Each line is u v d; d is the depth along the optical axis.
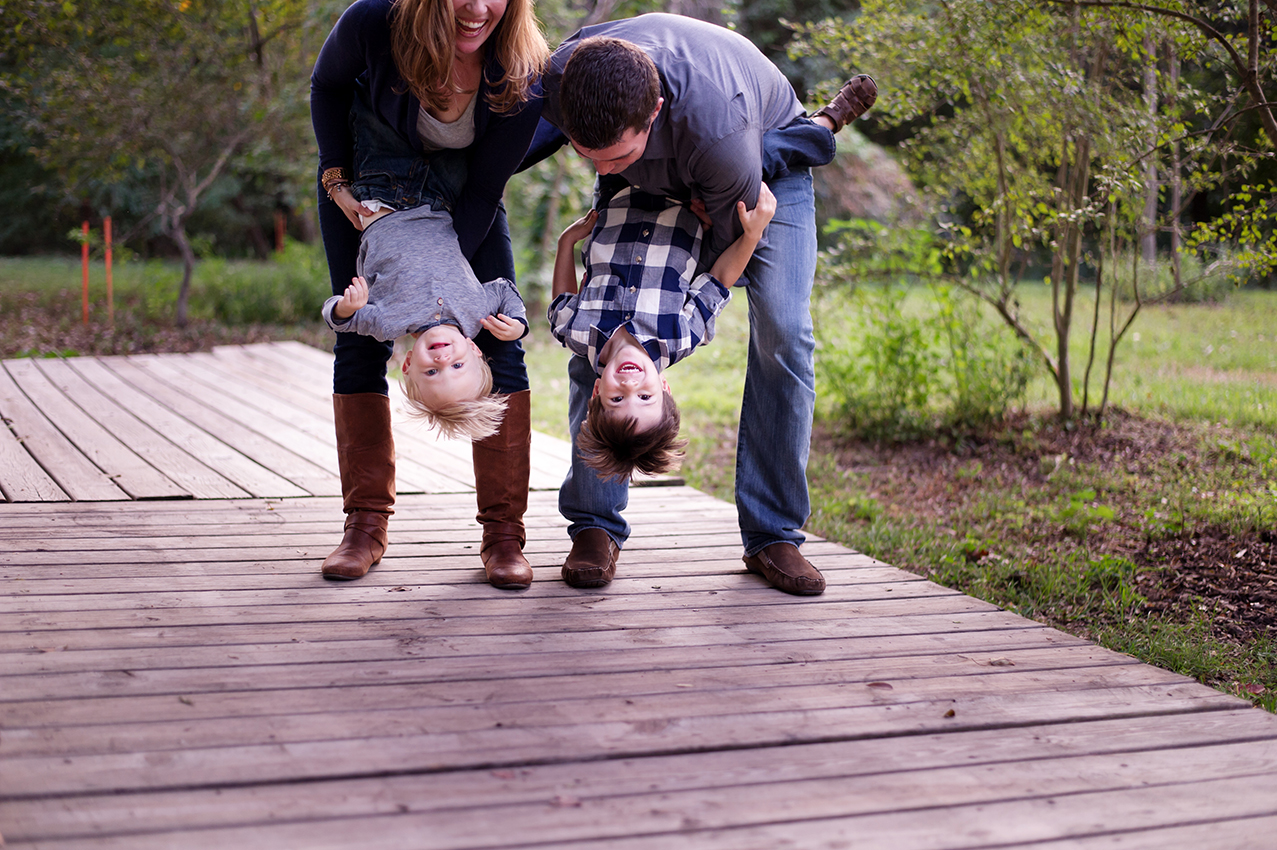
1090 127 4.57
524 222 10.82
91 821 1.58
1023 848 1.61
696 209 2.50
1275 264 4.53
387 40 2.34
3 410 5.34
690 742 1.92
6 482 3.85
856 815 1.69
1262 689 2.58
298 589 2.74
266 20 9.72
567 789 1.74
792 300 2.71
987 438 5.43
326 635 2.40
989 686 2.24
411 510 3.71
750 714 2.06
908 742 1.98
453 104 2.42
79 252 16.78
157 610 2.53
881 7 5.07
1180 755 1.95
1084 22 4.40
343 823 1.60
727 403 6.98
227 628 2.42
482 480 2.87
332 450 4.68
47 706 1.97
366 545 2.91
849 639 2.51
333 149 2.58
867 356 5.98
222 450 4.59
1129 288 6.13
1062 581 3.42
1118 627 3.05
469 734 1.92
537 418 6.33
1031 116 4.80
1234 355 6.11
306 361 7.54
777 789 1.77
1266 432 5.00
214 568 2.90
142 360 7.36
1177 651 2.78
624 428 2.26
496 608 2.64
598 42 2.16
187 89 9.04
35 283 12.19
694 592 2.84
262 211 16.97
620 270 2.45
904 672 2.31
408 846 1.55
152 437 4.82
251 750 1.82
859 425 5.80
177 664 2.20
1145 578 3.45
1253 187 4.26
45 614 2.47
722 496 4.64
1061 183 5.23
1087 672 2.34
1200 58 4.35
